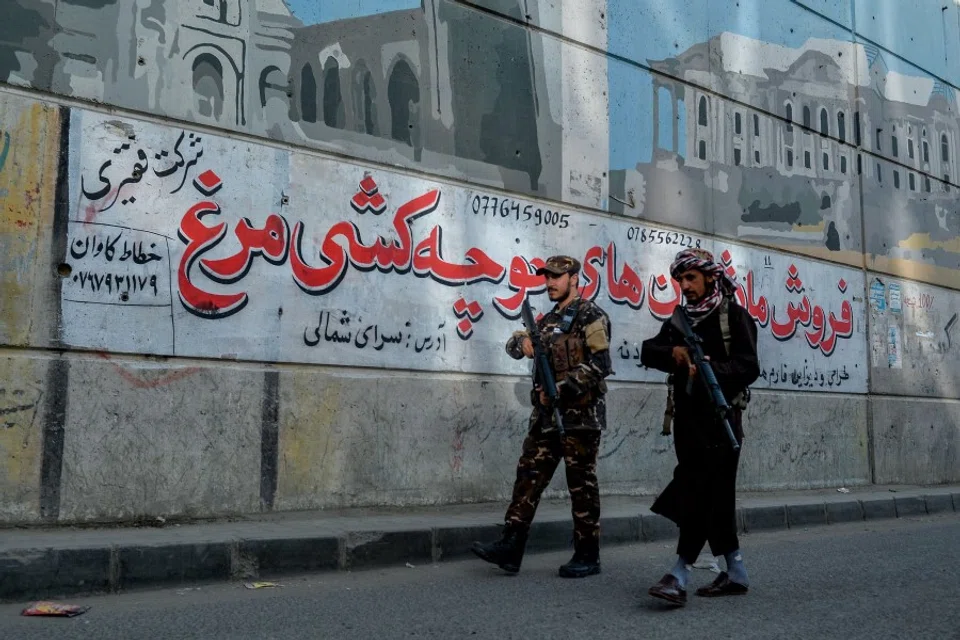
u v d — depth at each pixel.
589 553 5.42
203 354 6.33
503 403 7.96
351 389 7.02
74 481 5.73
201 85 6.52
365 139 7.35
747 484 10.11
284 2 6.99
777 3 11.49
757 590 5.03
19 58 5.78
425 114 7.76
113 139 6.08
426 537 5.97
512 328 8.14
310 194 6.97
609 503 8.22
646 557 6.38
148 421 6.04
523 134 8.48
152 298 6.15
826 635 3.99
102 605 4.52
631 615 4.35
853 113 12.48
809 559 6.31
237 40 6.72
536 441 5.40
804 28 11.86
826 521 9.05
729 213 10.46
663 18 9.98
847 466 11.42
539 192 8.54
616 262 9.13
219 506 6.29
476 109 8.13
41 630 3.96
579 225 8.84
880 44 13.16
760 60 11.15
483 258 8.01
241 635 3.92
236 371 6.45
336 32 7.27
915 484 12.41
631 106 9.51
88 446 5.80
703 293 4.58
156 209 6.21
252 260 6.62
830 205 11.85
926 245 13.45
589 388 5.23
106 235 5.99
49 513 5.63
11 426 5.54
